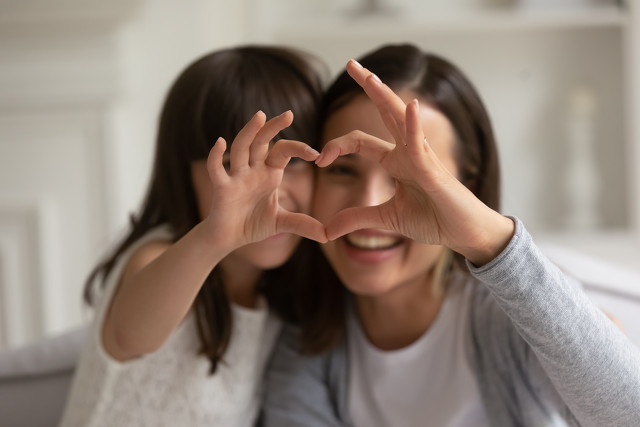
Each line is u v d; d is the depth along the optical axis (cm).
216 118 109
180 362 111
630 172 218
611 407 88
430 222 83
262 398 120
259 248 108
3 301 218
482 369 108
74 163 214
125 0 202
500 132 232
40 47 208
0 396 124
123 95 210
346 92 106
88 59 208
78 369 112
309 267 118
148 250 109
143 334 93
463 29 217
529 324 85
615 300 122
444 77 108
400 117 80
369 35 227
